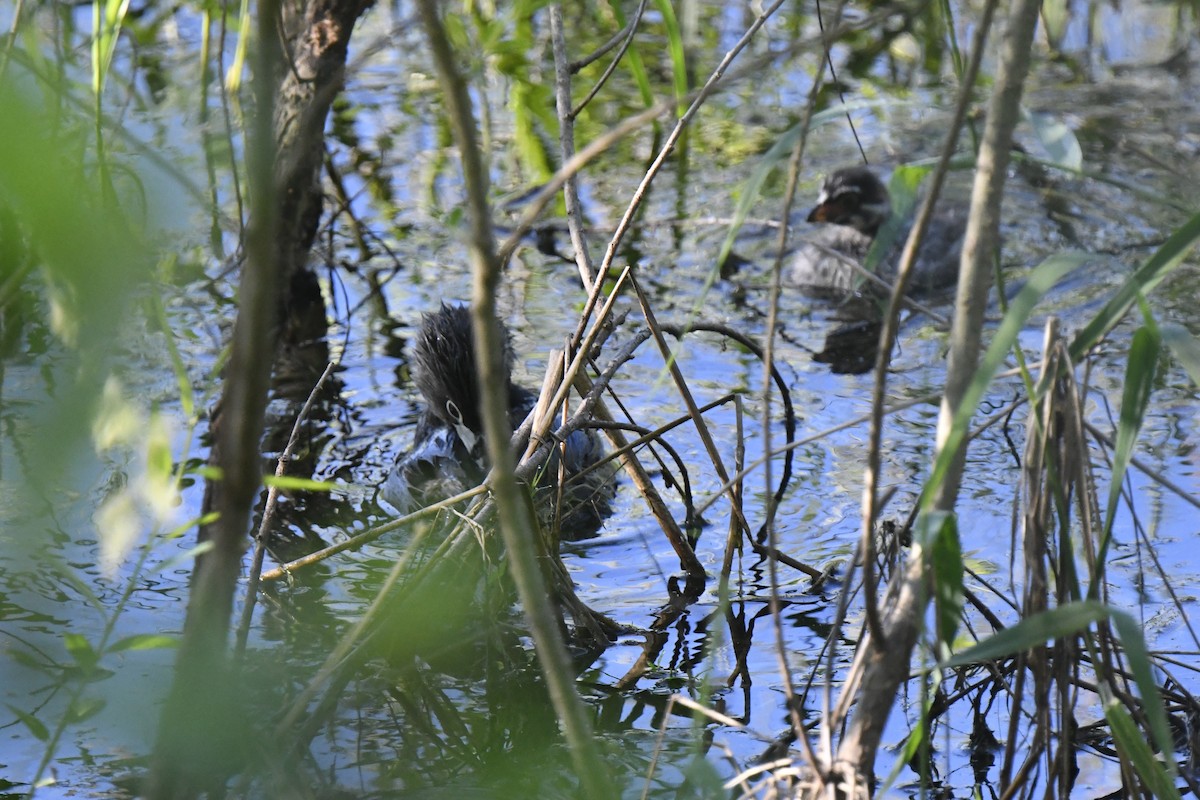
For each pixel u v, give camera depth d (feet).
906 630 17.40
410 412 43.01
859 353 47.60
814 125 18.28
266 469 38.99
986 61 70.08
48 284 13.38
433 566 28.22
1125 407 17.76
